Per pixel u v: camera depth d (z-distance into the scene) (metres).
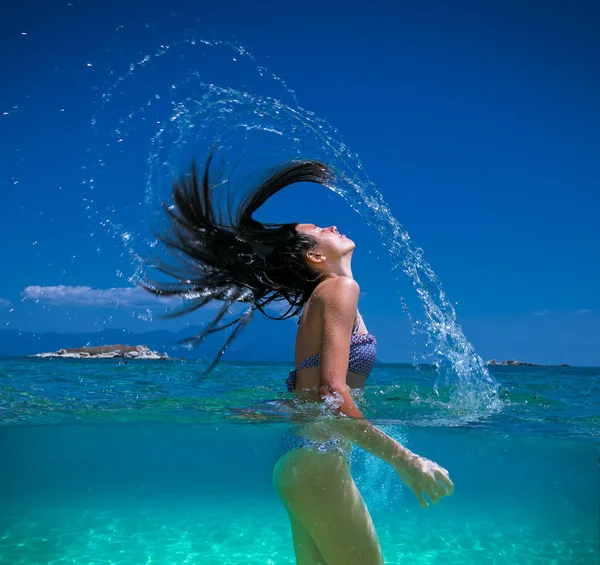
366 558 2.50
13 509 11.93
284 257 3.04
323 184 3.50
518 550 6.70
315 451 2.53
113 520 9.27
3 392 5.78
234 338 3.37
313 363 2.58
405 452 2.21
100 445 9.64
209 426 6.26
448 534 7.89
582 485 16.02
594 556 6.38
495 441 6.99
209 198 3.22
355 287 2.56
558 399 5.66
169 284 3.38
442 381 4.63
